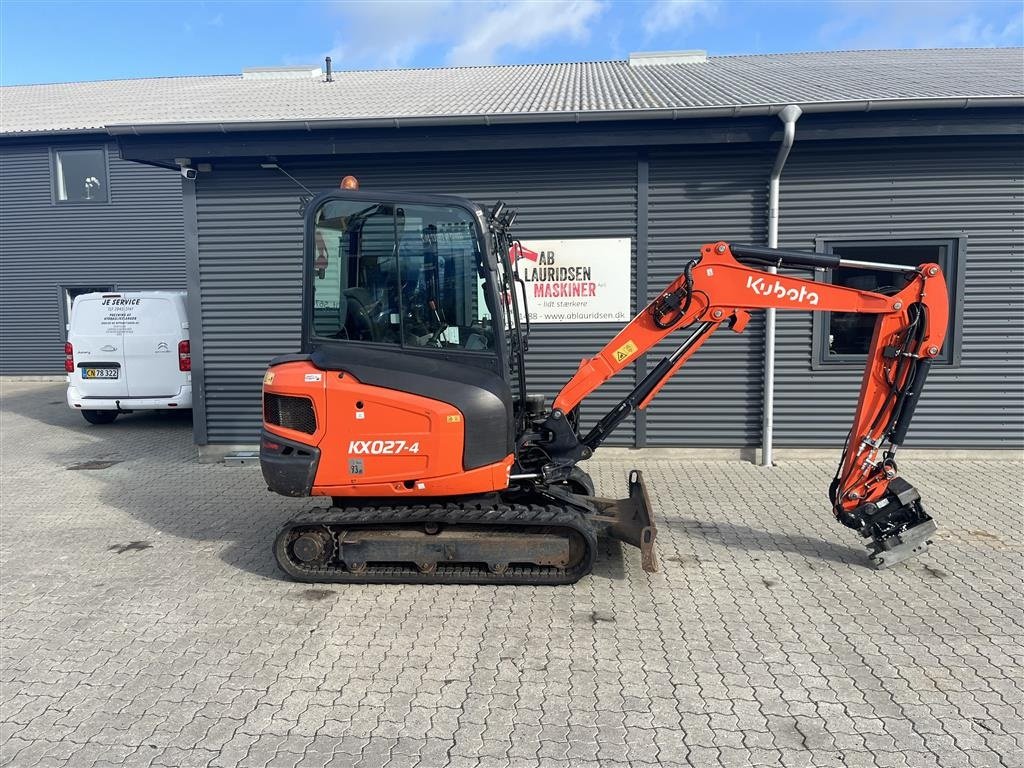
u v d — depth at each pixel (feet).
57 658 12.60
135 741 10.21
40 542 18.56
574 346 26.21
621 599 14.78
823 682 11.59
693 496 21.86
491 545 15.07
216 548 18.03
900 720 10.55
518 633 13.37
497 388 14.75
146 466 26.94
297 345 27.14
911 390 15.53
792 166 24.98
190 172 26.30
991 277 24.97
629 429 26.27
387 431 14.52
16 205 51.67
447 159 25.82
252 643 13.09
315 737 10.28
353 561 15.43
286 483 14.99
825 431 25.84
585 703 11.06
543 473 16.01
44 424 35.94
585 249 25.79
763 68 36.24
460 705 11.05
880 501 16.14
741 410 25.94
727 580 15.70
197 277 27.02
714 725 10.46
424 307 14.96
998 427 25.52
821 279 25.48
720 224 25.43
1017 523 19.03
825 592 15.05
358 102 31.96
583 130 24.06
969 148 24.40
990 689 11.35
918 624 13.58
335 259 15.17
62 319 52.39
